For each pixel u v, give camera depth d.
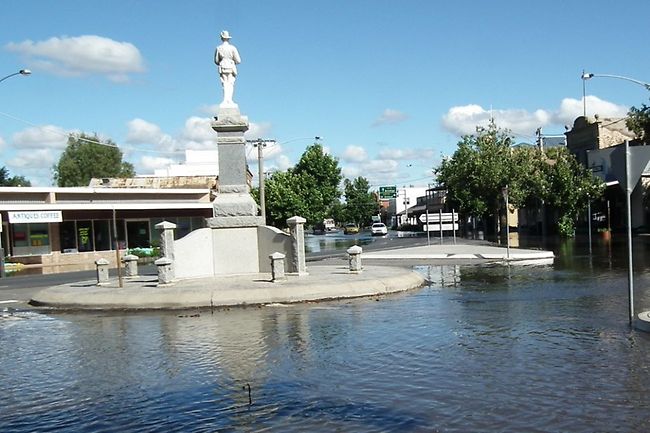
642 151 10.44
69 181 87.75
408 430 5.85
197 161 77.38
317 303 15.04
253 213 19.84
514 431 5.73
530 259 27.28
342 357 8.94
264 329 11.56
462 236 58.72
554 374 7.59
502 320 11.59
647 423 5.84
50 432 6.24
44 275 30.17
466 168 52.88
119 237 46.00
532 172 51.78
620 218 52.47
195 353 9.66
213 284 16.98
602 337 9.63
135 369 8.79
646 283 16.61
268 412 6.54
